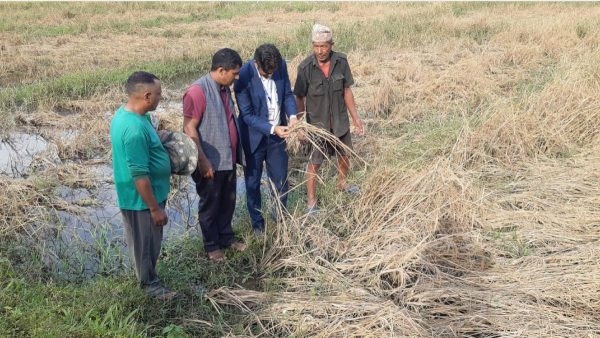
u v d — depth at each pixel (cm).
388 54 1233
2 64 1113
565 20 1493
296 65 1053
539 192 539
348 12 2009
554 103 714
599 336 342
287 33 1434
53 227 522
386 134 754
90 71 1060
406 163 586
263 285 430
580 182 555
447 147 642
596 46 1219
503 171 593
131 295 395
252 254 462
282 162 481
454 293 383
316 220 484
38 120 824
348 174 598
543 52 1218
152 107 356
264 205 545
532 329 350
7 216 532
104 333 342
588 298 377
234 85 452
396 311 357
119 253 473
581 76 791
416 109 835
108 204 586
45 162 677
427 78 956
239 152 449
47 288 400
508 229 480
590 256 423
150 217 378
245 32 1552
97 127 768
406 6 2130
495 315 361
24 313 352
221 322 382
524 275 405
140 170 352
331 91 515
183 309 402
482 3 2206
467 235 448
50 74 1085
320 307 379
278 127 449
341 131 530
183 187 621
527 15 1878
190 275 438
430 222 451
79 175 644
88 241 506
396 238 436
